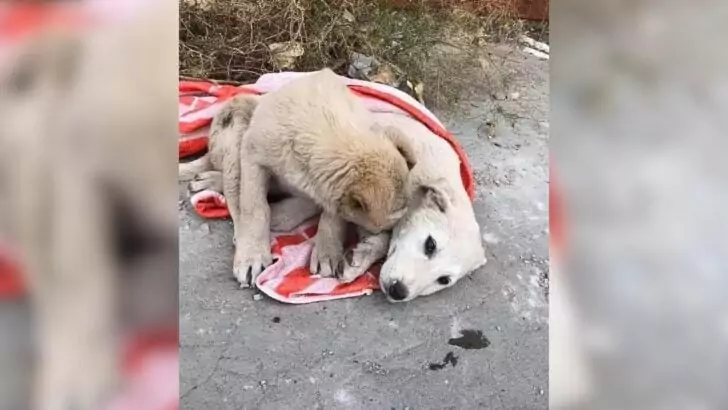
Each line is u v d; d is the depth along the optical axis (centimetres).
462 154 205
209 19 231
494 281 186
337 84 197
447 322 175
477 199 207
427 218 183
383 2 244
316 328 170
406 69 237
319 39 233
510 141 224
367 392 159
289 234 194
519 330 175
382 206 176
